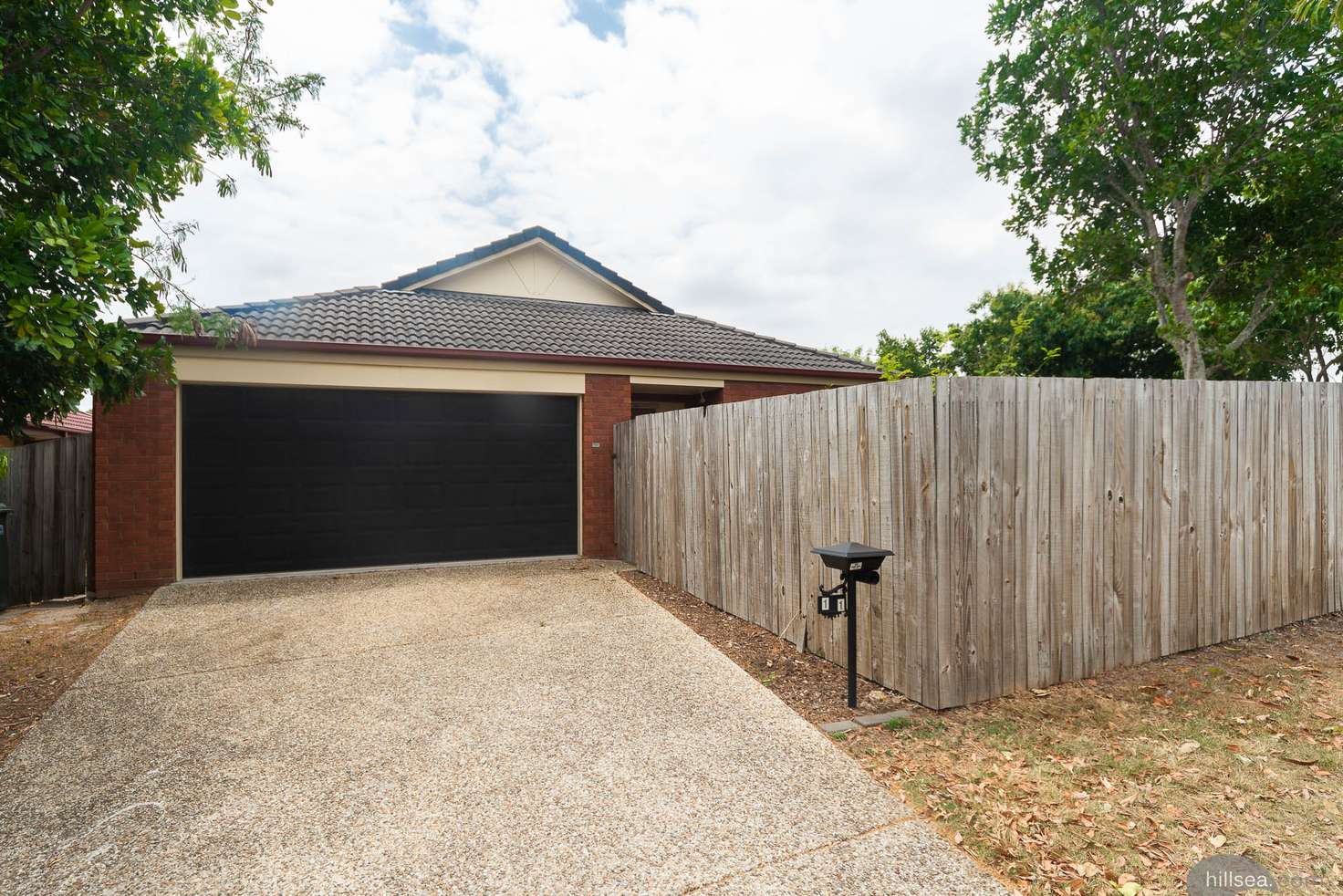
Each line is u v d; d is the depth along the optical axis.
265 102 8.24
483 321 10.09
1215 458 4.84
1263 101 11.71
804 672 4.50
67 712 3.89
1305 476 5.44
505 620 5.89
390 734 3.57
